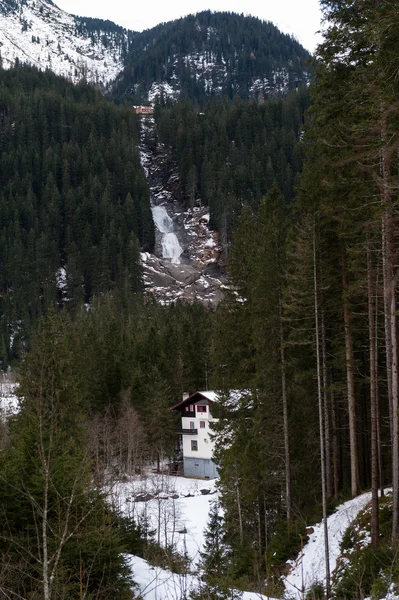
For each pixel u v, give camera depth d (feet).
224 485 123.75
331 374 116.78
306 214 100.01
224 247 653.71
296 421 113.91
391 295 75.25
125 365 264.31
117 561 61.05
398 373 75.66
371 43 75.72
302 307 99.86
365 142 79.92
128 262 588.50
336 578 78.64
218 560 94.58
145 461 246.68
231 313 125.39
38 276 592.60
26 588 53.26
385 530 82.28
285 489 118.01
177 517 149.69
